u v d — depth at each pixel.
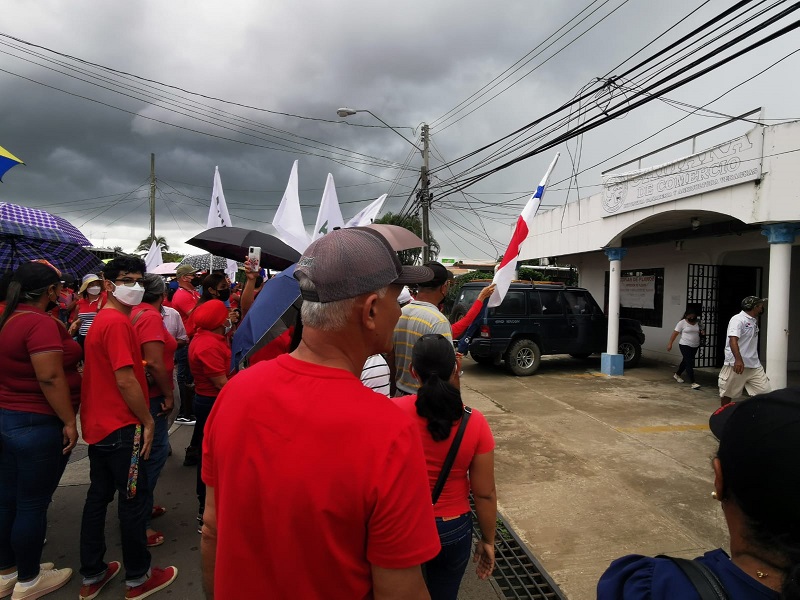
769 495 0.79
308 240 4.34
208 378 3.61
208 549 1.21
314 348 1.07
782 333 6.68
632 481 4.40
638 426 6.08
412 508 0.95
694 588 0.83
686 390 8.24
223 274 4.47
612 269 9.73
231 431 1.03
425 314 2.77
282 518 0.94
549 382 8.91
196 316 3.51
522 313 9.62
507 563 3.14
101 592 2.72
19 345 2.45
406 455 0.96
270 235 4.41
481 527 2.13
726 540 3.41
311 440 0.94
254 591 0.98
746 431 0.85
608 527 3.58
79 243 3.93
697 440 5.53
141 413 2.60
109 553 3.14
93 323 2.59
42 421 2.53
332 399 0.98
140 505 2.65
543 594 2.83
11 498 2.62
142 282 3.18
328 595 0.95
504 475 4.54
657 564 0.93
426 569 2.06
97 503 2.66
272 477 0.95
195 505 3.81
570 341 9.90
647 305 12.05
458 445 1.93
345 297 1.02
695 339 8.70
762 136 6.52
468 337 3.58
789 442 0.79
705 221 9.19
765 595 0.80
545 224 12.28
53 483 2.62
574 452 5.14
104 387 2.56
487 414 6.65
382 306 1.09
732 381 6.02
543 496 4.09
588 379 9.24
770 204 6.48
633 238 11.63
